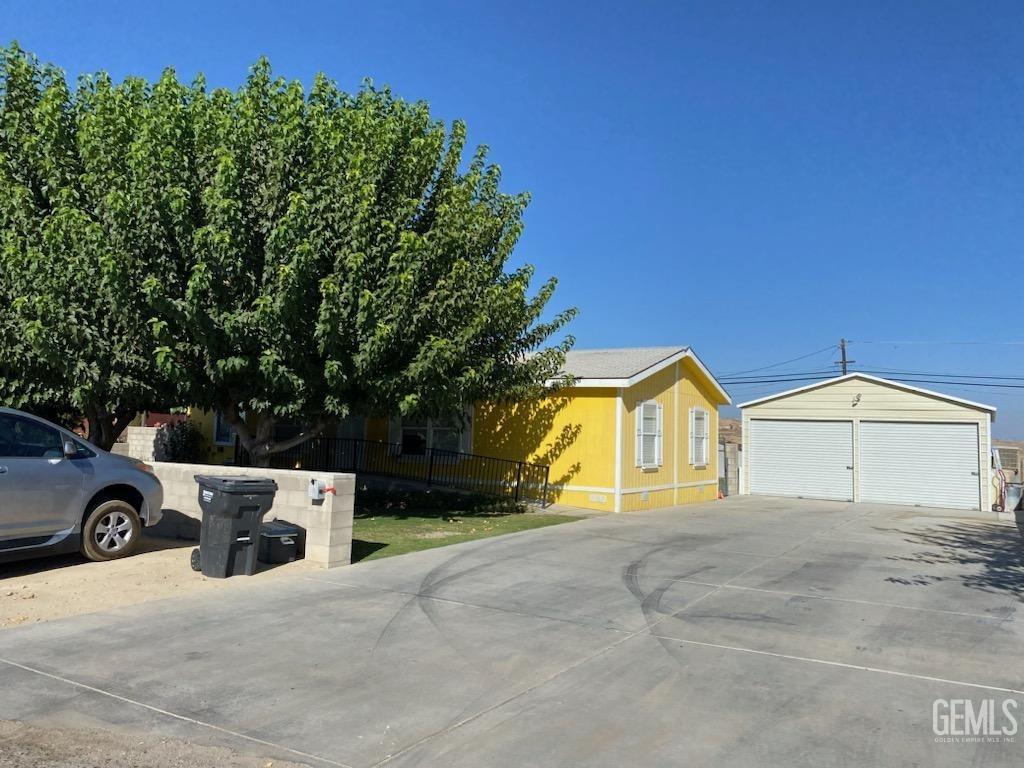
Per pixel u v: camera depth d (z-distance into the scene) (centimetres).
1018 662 631
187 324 1184
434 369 1341
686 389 2322
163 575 884
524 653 637
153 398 1348
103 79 1366
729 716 508
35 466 857
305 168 1328
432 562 1037
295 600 799
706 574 999
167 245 1214
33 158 1298
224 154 1196
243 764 427
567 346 1733
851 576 1002
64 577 855
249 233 1274
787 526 1597
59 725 469
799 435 2636
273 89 1395
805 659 634
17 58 1359
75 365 1209
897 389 2469
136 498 981
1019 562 1143
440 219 1384
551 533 1361
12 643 627
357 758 438
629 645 666
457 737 468
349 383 1331
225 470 1093
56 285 1178
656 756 446
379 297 1267
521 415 1992
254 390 1352
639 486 1956
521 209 1656
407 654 627
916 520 1812
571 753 448
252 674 570
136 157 1175
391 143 1355
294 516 1024
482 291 1472
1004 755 453
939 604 841
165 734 462
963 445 2366
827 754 451
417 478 2127
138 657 600
